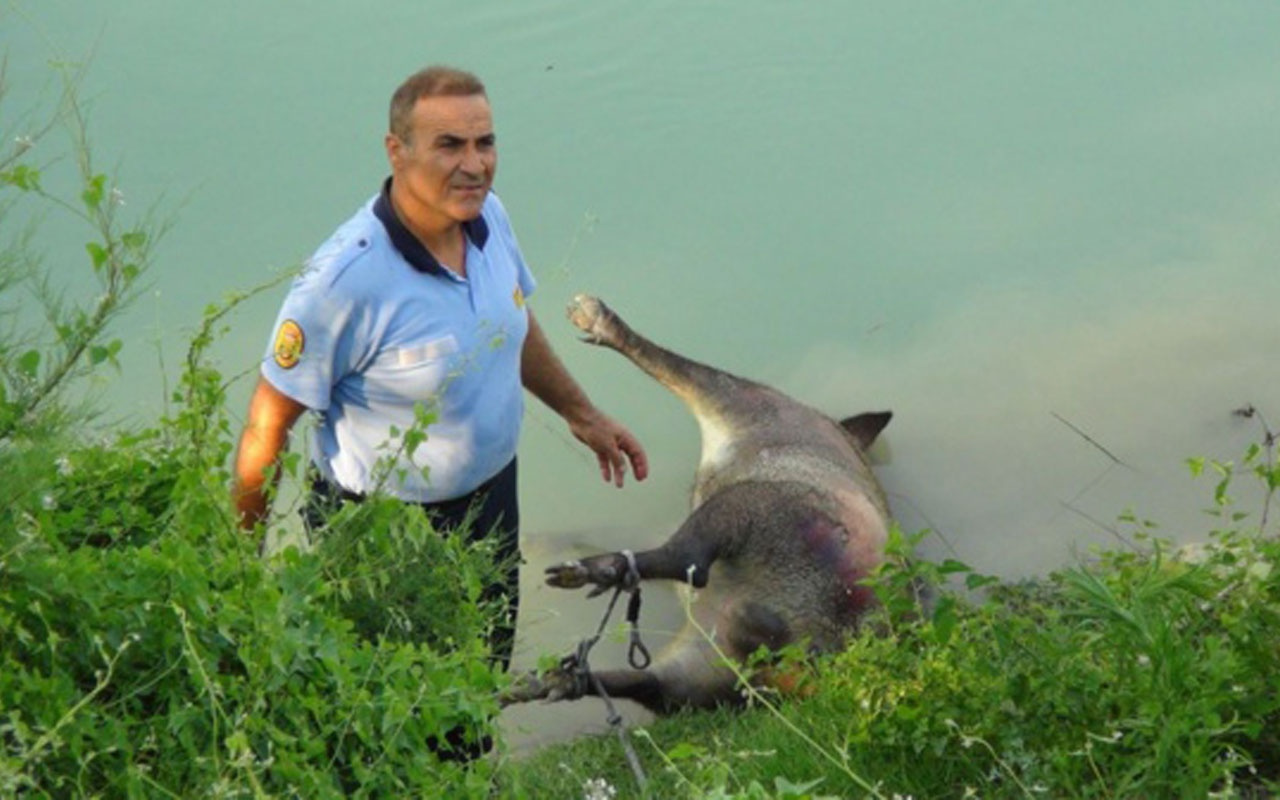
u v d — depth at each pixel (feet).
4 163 22.44
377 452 28.63
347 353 28.09
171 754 19.75
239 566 21.39
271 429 28.17
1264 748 24.95
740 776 27.73
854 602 40.19
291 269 25.17
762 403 44.45
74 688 19.38
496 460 29.19
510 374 29.27
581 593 41.19
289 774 19.92
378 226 27.99
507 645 30.37
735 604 40.34
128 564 20.31
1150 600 25.49
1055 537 40.29
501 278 29.19
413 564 24.29
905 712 25.91
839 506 41.01
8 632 19.43
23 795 18.70
